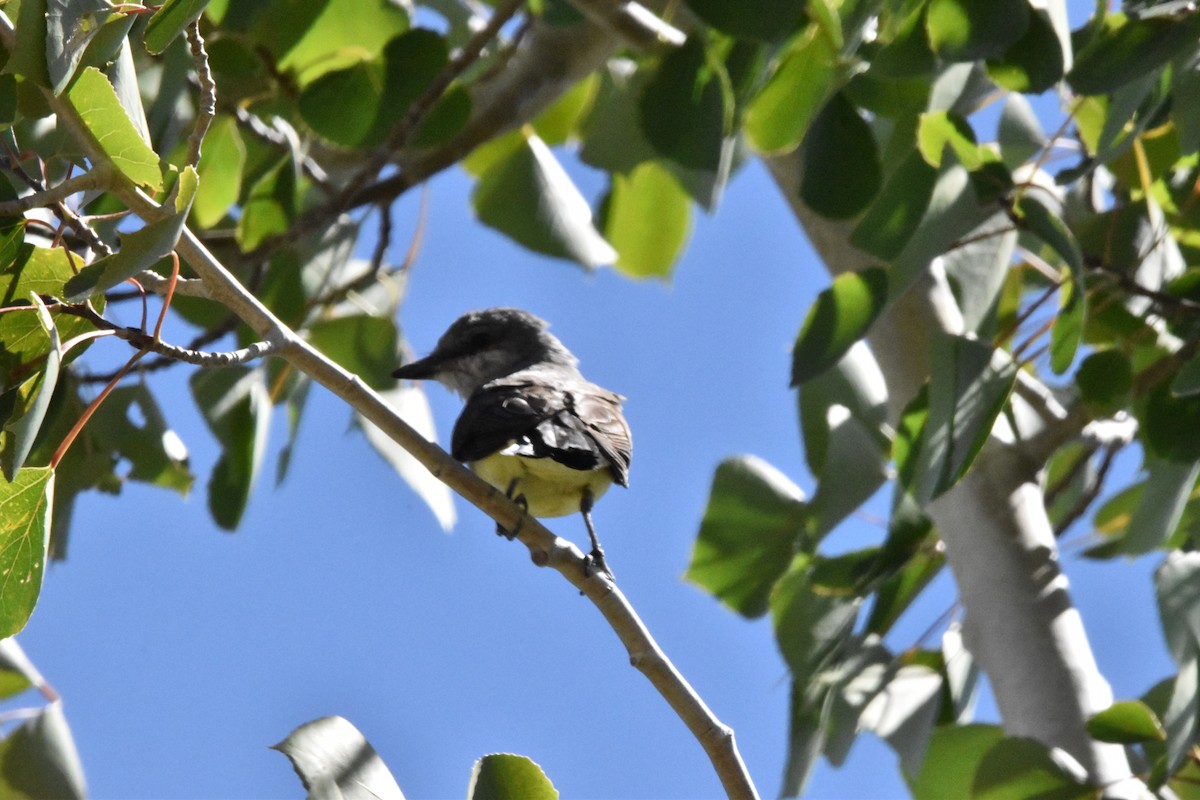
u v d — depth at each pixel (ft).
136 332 20.53
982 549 33.71
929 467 27.43
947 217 27.20
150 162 19.65
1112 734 29.43
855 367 36.86
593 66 41.32
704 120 29.76
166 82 29.48
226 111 35.65
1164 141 34.83
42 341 20.22
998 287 31.78
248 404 35.70
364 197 39.75
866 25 26.99
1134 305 34.01
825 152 31.99
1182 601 27.84
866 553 34.27
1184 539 36.19
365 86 34.96
